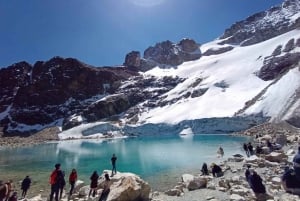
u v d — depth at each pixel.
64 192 24.53
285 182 16.81
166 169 34.25
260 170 25.59
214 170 26.86
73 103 149.00
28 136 119.38
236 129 85.31
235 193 17.73
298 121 72.44
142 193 18.19
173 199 18.17
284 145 44.56
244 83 118.75
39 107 147.50
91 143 83.06
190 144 63.28
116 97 138.25
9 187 20.42
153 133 102.00
